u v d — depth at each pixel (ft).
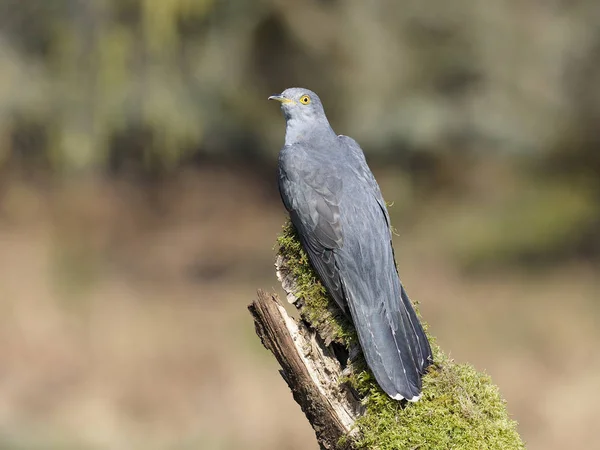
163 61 60.80
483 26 68.13
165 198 70.33
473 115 70.18
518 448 14.29
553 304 53.83
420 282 58.18
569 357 46.29
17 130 62.75
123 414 41.22
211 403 42.14
